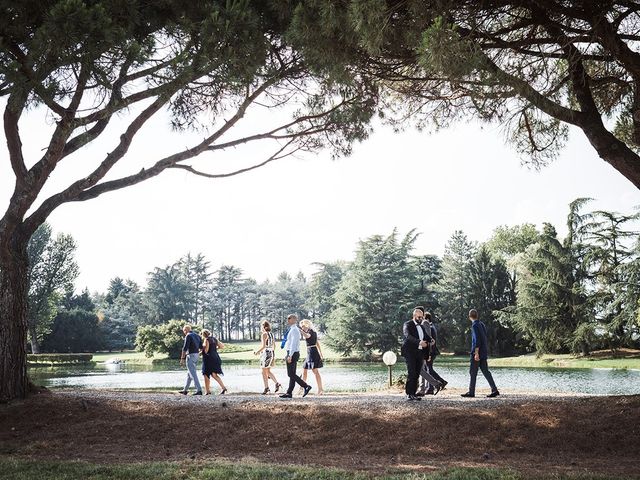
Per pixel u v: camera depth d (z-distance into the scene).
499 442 8.65
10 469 7.18
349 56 8.82
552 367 38.00
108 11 8.48
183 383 27.20
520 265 49.56
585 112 9.30
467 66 7.17
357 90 12.23
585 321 43.06
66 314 77.50
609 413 9.09
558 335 44.69
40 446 8.98
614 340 41.34
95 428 9.83
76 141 12.10
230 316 142.00
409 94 11.45
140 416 10.21
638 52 8.76
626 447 8.19
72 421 10.24
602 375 29.22
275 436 9.23
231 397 12.45
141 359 63.75
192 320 130.50
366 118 12.65
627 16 8.73
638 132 8.99
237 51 9.07
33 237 58.44
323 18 7.92
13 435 9.74
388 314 53.19
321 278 88.69
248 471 7.03
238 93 11.74
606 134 9.20
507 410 9.52
